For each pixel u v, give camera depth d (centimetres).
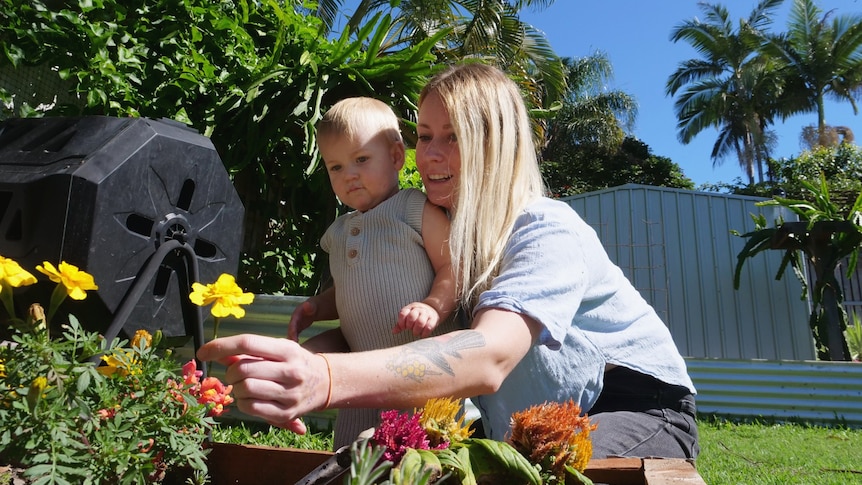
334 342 153
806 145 3244
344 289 146
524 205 128
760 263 1058
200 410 89
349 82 403
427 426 75
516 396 125
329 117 163
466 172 128
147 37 353
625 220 1076
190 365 101
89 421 78
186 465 98
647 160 3133
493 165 129
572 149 3020
